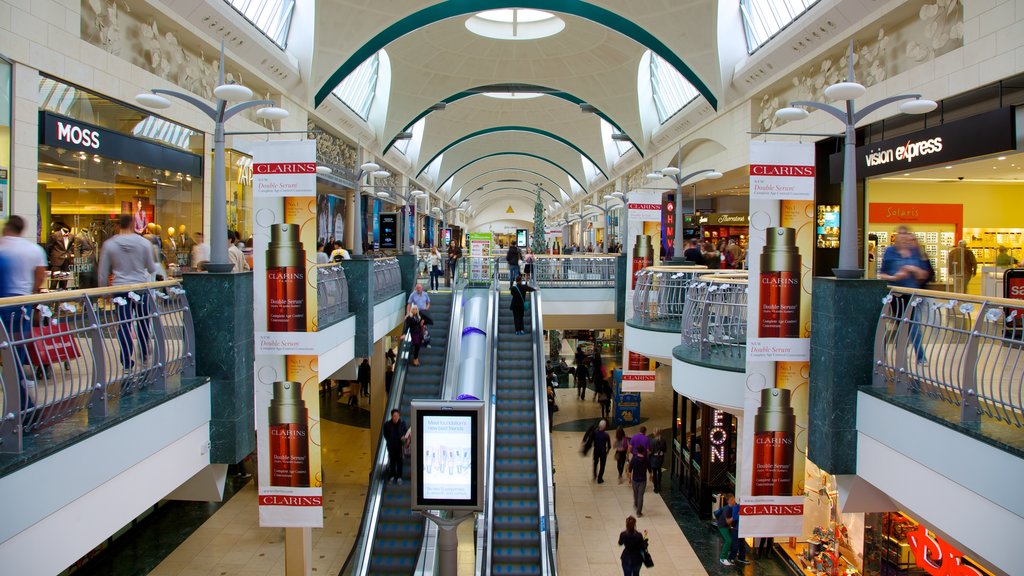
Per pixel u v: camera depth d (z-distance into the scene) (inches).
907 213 637.3
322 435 719.7
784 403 261.0
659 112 1139.9
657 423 772.6
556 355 1130.0
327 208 984.3
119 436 193.2
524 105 1440.7
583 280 779.4
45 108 365.4
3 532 147.6
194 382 241.8
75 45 387.5
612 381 847.7
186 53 545.0
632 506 523.2
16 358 164.6
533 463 477.4
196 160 553.6
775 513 261.9
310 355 267.0
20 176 344.2
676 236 604.1
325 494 545.6
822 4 540.1
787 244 257.8
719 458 493.0
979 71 385.7
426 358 591.8
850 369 246.7
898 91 476.4
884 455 227.1
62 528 168.2
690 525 483.5
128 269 251.0
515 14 1039.0
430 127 1504.7
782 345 259.6
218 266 261.3
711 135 874.1
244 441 264.5
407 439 468.8
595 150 1561.3
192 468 239.9
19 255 214.1
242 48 613.6
